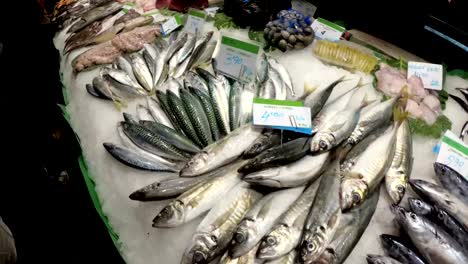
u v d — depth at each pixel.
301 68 2.32
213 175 1.66
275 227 1.39
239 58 2.06
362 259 1.43
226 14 2.76
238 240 1.38
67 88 2.67
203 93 2.10
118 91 2.27
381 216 1.55
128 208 1.74
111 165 1.91
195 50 2.48
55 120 3.10
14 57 3.19
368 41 2.55
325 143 1.63
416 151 1.83
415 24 2.36
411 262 1.38
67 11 3.45
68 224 2.80
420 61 2.39
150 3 3.20
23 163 3.03
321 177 1.56
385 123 1.84
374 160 1.63
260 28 2.59
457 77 2.32
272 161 1.60
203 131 1.91
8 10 3.02
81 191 2.33
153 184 1.66
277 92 2.05
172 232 1.57
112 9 3.23
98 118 2.18
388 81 2.09
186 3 2.91
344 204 1.46
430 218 1.51
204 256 1.39
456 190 1.62
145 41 2.69
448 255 1.37
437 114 1.98
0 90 3.16
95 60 2.56
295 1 2.94
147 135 1.93
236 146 1.74
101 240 2.17
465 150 1.76
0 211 2.87
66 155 2.85
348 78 2.22
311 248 1.32
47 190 3.01
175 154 1.85
